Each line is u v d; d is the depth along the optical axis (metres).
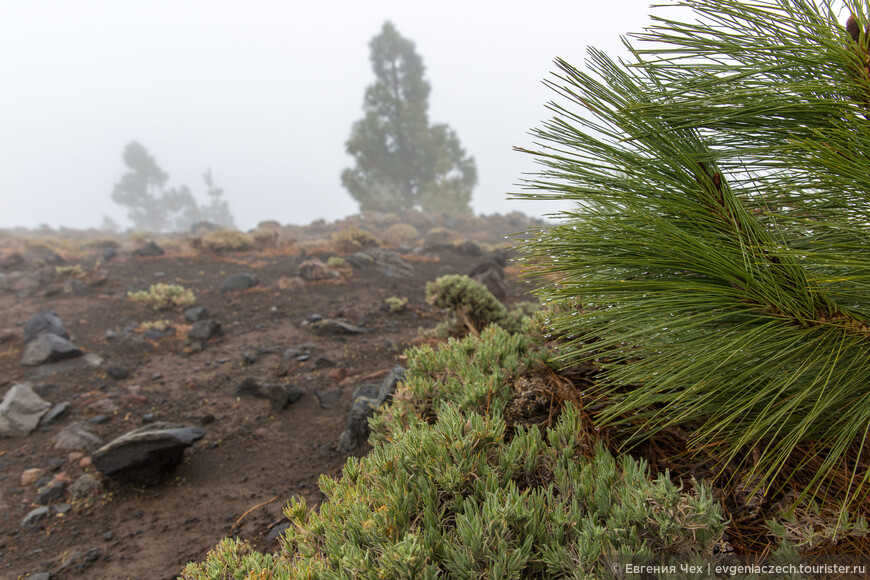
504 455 2.12
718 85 1.35
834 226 1.34
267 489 3.82
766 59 1.34
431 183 45.72
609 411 1.74
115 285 10.86
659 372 1.55
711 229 1.47
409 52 49.09
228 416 5.16
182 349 7.19
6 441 4.74
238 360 6.73
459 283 5.59
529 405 2.67
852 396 1.56
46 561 3.16
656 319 1.51
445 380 3.28
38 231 33.47
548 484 2.12
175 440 4.01
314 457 4.23
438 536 1.79
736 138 1.44
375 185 48.41
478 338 3.77
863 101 1.24
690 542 1.58
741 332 1.44
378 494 2.08
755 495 1.92
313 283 11.22
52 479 4.09
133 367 6.54
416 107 47.88
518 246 1.74
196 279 11.73
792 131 1.34
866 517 1.69
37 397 5.38
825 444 1.57
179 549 3.20
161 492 3.89
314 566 1.83
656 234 1.45
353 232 17.38
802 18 1.33
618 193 1.50
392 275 12.73
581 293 1.49
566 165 1.53
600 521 1.74
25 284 10.42
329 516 2.17
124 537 3.36
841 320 1.38
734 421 1.76
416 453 2.15
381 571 1.59
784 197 1.50
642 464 1.91
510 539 1.69
